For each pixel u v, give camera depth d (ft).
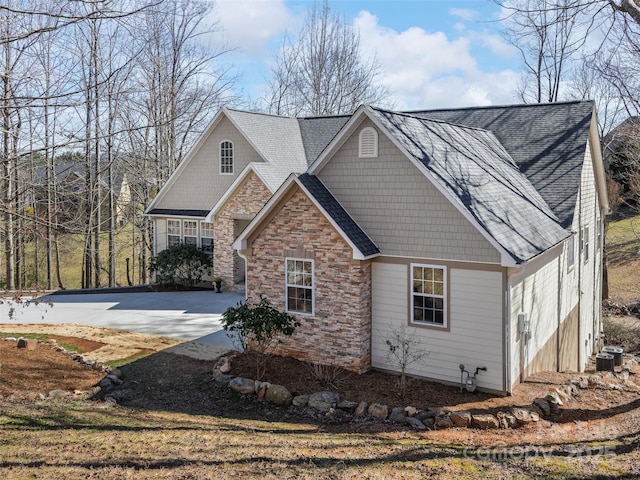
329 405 39.45
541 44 121.08
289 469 28.35
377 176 46.83
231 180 84.02
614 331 94.79
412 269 45.73
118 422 34.86
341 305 47.01
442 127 55.36
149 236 119.75
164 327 61.87
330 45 164.25
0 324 63.31
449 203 43.50
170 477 26.68
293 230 48.93
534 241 45.44
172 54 109.81
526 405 40.32
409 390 43.19
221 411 39.34
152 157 121.08
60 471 26.71
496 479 27.96
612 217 156.66
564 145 62.95
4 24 38.09
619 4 41.70
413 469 28.89
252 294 51.88
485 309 42.60
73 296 80.48
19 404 36.55
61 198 87.81
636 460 31.01
